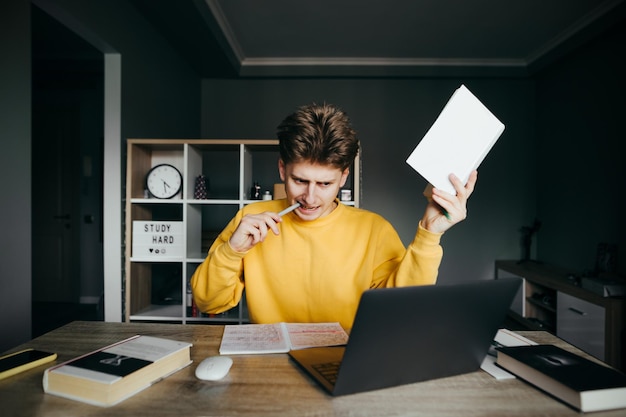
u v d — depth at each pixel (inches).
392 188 168.2
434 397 25.3
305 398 25.0
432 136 33.4
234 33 139.9
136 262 102.9
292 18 127.4
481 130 32.1
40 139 170.9
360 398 25.1
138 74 108.7
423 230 36.3
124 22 100.3
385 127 168.6
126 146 101.0
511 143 168.4
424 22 129.0
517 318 144.5
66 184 170.7
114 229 97.7
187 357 30.2
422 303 24.0
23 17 70.8
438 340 26.1
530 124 168.1
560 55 139.3
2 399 24.8
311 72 163.6
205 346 33.9
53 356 30.6
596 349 101.3
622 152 114.0
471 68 162.1
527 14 122.1
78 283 170.4
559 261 148.7
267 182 163.9
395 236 46.3
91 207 169.9
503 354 29.6
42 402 24.4
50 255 170.9
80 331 37.5
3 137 66.5
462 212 32.9
